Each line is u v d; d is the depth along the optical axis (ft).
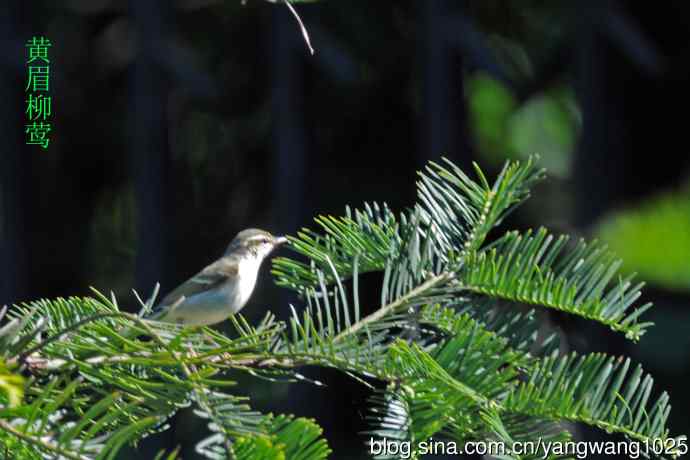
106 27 61.31
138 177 50.49
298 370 47.24
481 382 11.53
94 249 62.49
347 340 12.70
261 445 9.86
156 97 49.80
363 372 12.00
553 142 60.54
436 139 46.55
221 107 58.54
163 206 50.65
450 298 13.58
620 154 45.83
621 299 12.74
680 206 17.80
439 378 11.19
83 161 62.08
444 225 14.57
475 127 61.05
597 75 45.37
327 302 12.98
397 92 56.29
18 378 9.55
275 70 49.08
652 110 50.83
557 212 56.95
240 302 24.43
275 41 48.93
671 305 38.17
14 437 9.93
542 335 13.66
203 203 60.54
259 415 10.86
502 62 56.70
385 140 56.75
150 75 49.65
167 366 12.68
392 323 13.04
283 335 12.37
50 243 60.85
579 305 12.80
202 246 60.29
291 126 48.88
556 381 11.62
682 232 17.33
